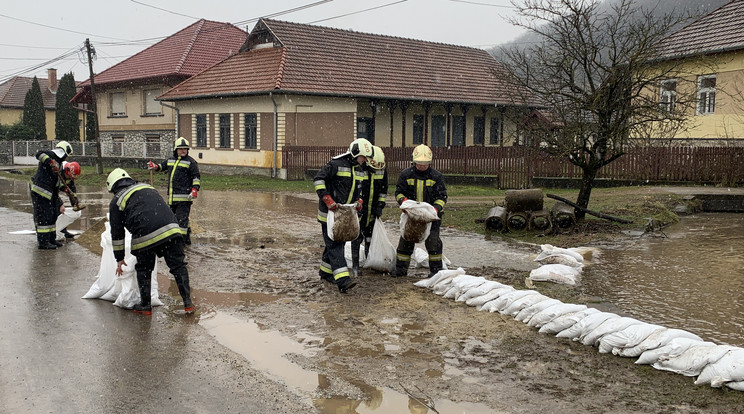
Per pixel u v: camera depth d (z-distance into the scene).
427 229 7.68
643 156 18.14
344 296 7.04
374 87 29.56
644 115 11.12
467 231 11.56
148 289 6.39
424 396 4.38
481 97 34.03
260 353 5.26
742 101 20.05
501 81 12.58
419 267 8.58
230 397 4.38
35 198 9.64
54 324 5.98
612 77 10.90
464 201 16.34
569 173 19.06
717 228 11.97
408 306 6.62
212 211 14.84
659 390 4.45
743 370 4.38
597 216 11.45
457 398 4.35
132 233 6.29
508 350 5.30
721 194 14.91
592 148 11.61
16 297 6.91
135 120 37.50
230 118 29.06
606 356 5.15
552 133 11.83
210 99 29.95
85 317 6.23
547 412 4.10
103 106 40.06
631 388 4.49
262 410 4.17
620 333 5.18
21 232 11.49
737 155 17.23
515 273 8.05
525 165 19.61
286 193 19.88
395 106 30.80
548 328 5.70
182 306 6.67
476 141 36.06
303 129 27.06
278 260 9.03
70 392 4.43
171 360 5.08
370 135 30.69
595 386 4.53
